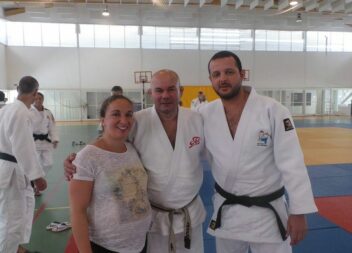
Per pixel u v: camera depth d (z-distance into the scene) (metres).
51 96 18.53
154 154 1.95
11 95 17.98
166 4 16.02
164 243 2.03
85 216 1.66
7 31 17.66
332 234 3.42
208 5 15.81
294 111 21.25
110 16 18.23
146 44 19.00
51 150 5.03
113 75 18.88
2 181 2.58
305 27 20.34
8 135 2.52
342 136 11.45
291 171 1.80
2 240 2.63
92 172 1.67
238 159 1.88
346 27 21.00
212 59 1.87
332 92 21.84
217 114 1.96
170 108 1.88
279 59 20.52
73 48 18.41
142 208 1.77
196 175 2.05
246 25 19.61
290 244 1.92
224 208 2.00
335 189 5.16
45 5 16.27
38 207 4.50
